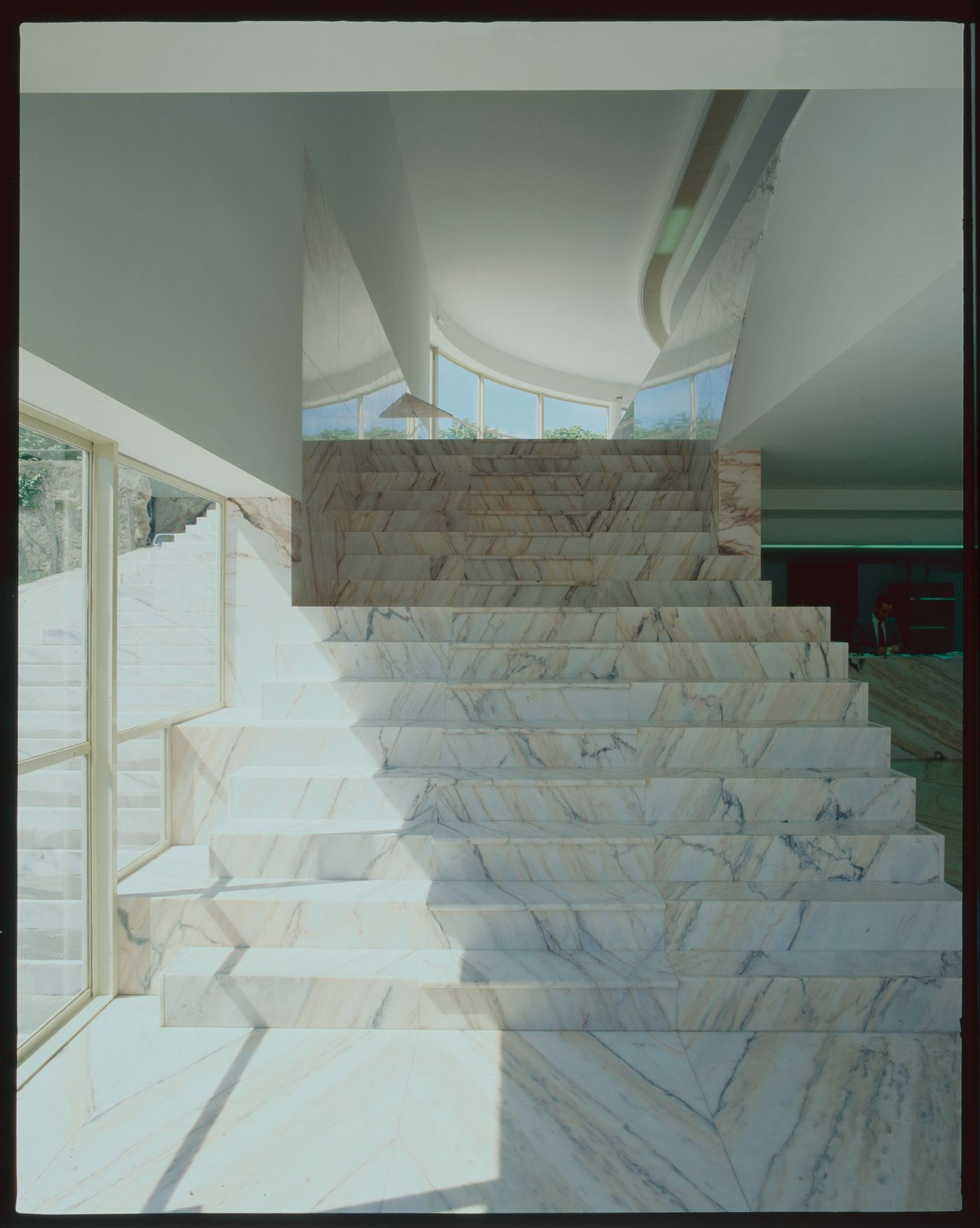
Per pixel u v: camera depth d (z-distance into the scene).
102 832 2.44
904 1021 2.28
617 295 9.98
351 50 1.32
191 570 3.20
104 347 1.86
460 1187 1.69
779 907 2.46
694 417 5.20
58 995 2.27
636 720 3.21
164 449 2.52
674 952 2.44
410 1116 1.92
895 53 1.34
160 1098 2.00
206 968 2.34
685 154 6.51
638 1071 2.09
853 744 3.00
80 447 2.31
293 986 2.31
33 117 1.56
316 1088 2.03
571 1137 1.84
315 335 4.00
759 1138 1.84
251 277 2.97
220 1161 1.78
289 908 2.49
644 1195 1.67
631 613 3.55
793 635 3.57
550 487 5.28
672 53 1.34
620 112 6.20
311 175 3.91
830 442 4.37
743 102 5.43
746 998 2.28
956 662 6.32
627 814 2.81
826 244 3.01
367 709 3.21
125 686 2.62
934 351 2.84
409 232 7.51
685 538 4.66
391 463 5.53
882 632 6.69
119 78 1.38
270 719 3.20
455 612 3.52
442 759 3.01
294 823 2.80
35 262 1.58
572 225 8.18
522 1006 2.29
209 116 2.54
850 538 6.76
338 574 4.48
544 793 2.82
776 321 3.59
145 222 2.07
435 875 2.65
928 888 2.57
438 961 2.38
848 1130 1.87
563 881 2.63
